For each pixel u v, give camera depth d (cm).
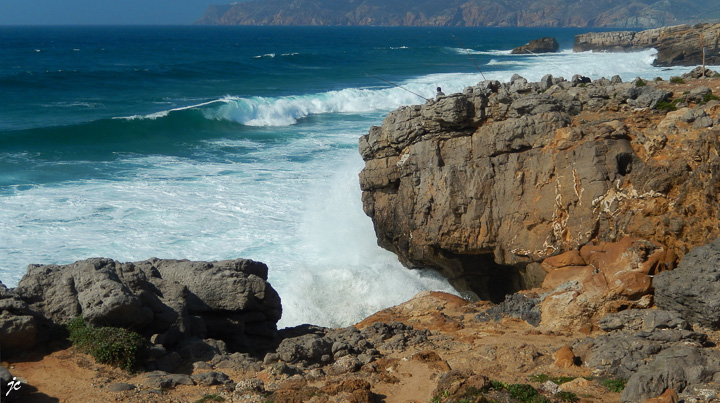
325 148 4081
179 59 11850
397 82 7025
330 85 7281
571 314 1584
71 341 1300
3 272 2203
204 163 3681
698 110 1889
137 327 1334
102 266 1398
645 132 1903
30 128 4222
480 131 2073
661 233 1716
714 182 1625
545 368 1283
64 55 12950
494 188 2036
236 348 1501
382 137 2250
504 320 1650
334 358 1388
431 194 2141
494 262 2192
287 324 2130
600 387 1176
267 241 2580
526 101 2012
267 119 5112
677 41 8812
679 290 1448
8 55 12812
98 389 1160
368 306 2227
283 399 1124
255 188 3178
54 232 2566
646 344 1290
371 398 1131
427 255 2203
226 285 1492
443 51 14250
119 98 6250
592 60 8894
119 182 3259
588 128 1911
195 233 2619
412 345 1452
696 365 1134
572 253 1830
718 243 1527
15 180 3259
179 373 1275
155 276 1501
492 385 1131
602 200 1830
